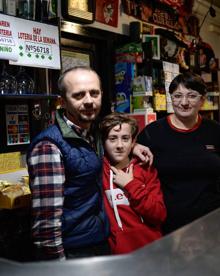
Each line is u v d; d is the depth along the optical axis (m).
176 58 3.95
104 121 1.70
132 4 3.54
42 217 1.37
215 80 4.75
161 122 1.95
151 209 1.67
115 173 1.71
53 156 1.37
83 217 1.46
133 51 3.18
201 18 4.91
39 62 2.04
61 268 0.74
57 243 1.38
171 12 4.16
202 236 0.92
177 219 1.86
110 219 1.67
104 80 3.22
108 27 3.25
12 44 1.89
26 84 2.11
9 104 2.27
